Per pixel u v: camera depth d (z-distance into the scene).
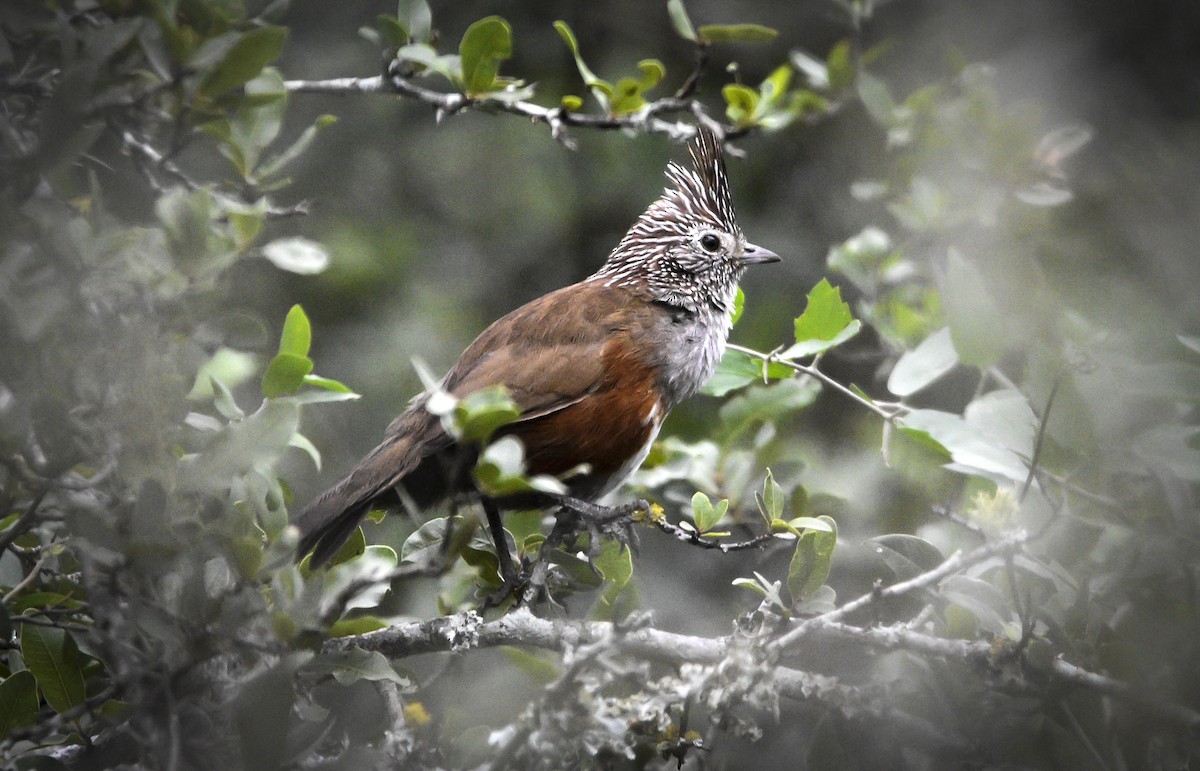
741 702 6.25
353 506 8.48
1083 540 7.59
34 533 7.38
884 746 6.89
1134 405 7.76
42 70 6.57
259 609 5.64
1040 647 6.46
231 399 6.83
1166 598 7.04
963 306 8.37
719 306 10.49
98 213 5.52
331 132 14.37
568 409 9.26
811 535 7.05
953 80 12.48
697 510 7.82
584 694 6.04
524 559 8.49
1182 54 14.98
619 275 10.44
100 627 5.55
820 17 14.81
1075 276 11.05
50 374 5.45
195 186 6.73
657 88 14.69
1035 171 11.76
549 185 14.37
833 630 6.59
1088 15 15.12
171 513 5.67
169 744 5.38
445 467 8.73
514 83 8.62
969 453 8.07
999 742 6.84
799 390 9.84
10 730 6.42
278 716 5.48
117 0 5.99
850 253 11.38
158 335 5.63
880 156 13.36
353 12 14.23
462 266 14.37
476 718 7.09
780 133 13.86
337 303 13.90
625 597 8.31
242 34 5.75
